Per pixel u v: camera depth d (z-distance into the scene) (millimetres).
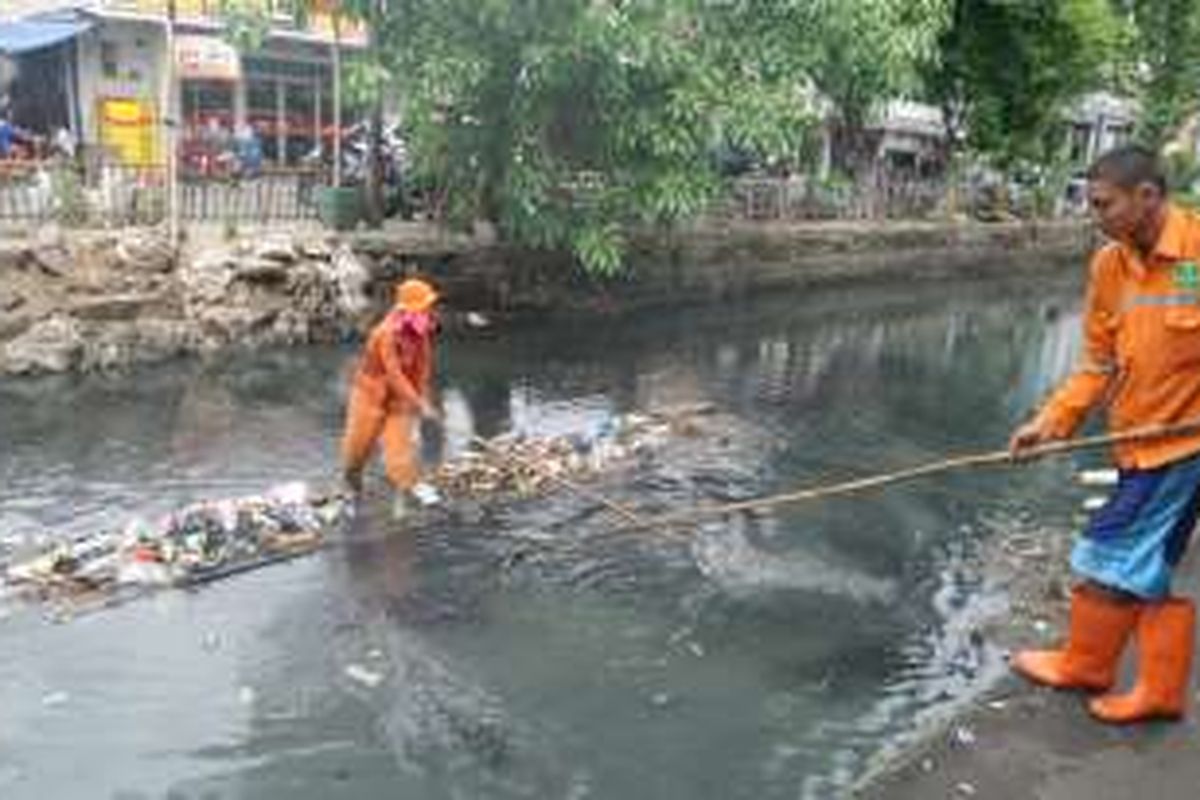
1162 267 4367
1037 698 5184
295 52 25062
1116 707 4949
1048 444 4957
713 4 16406
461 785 5379
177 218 15109
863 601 7418
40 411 10883
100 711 5879
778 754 5668
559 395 12719
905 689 6301
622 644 6777
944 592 7609
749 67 16234
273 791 5305
